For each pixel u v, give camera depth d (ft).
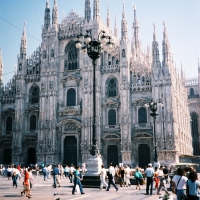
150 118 238.68
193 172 52.08
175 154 224.53
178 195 56.39
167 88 234.58
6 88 287.07
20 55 281.95
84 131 248.52
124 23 255.29
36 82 278.05
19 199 85.76
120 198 87.71
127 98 243.40
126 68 247.50
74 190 99.19
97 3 266.36
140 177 120.26
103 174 113.91
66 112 259.39
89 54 125.70
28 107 273.75
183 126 296.51
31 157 269.03
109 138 244.22
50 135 257.55
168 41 242.78
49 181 166.09
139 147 239.50
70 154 256.93
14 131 269.23
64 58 274.16
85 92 254.68
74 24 274.98
